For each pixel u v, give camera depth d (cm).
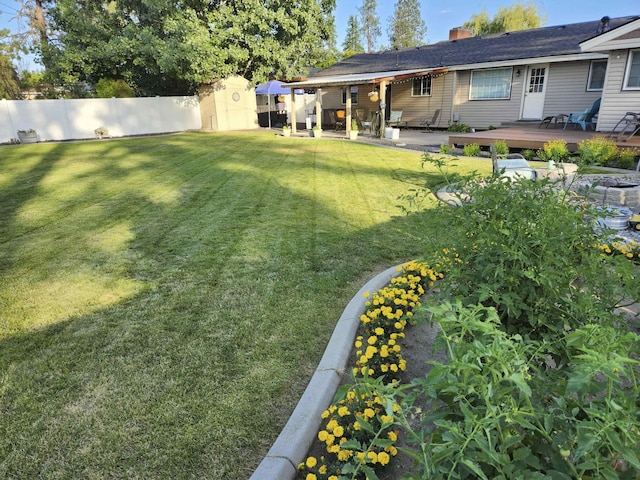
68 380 247
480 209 226
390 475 180
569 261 212
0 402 229
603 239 234
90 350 276
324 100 2280
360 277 384
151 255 438
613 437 98
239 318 314
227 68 1758
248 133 1786
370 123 1719
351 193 686
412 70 1630
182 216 571
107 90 1811
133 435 206
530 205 211
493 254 212
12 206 629
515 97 1556
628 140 946
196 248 455
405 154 1093
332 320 311
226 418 217
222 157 1070
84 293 357
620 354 120
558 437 115
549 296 200
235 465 189
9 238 493
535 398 137
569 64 1416
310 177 812
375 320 285
